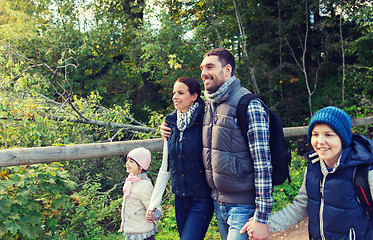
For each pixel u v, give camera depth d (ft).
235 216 6.34
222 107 6.39
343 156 4.94
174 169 7.34
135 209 9.00
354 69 40.40
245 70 40.19
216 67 6.49
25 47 39.81
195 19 37.58
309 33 46.70
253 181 6.25
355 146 5.01
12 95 14.61
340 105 39.99
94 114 18.07
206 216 7.20
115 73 49.85
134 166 9.19
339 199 4.93
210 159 6.62
